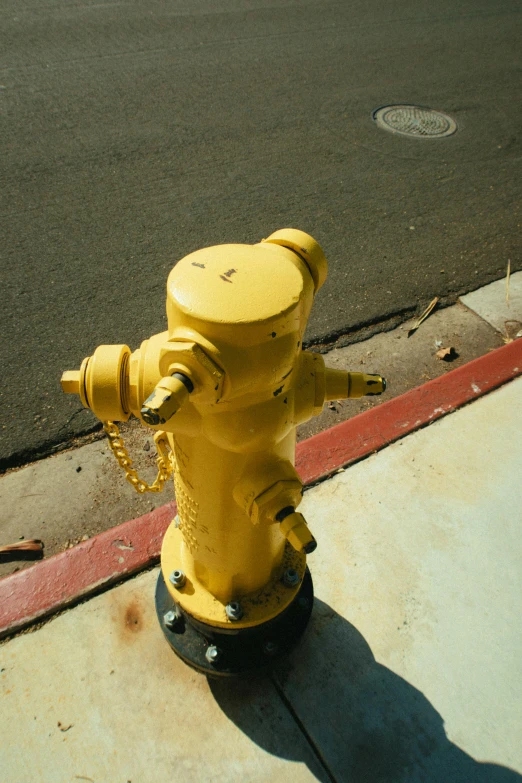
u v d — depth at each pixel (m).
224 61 6.66
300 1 8.68
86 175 4.58
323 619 2.03
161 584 1.96
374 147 5.30
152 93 5.85
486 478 2.50
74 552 2.13
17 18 7.17
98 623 1.97
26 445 2.61
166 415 0.94
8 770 1.65
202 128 5.35
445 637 2.00
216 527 1.48
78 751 1.70
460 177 4.96
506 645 1.98
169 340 1.04
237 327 0.99
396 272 3.83
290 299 1.05
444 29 8.23
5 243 3.84
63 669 1.86
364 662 1.93
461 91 6.50
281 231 1.34
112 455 2.59
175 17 7.67
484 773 1.70
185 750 1.71
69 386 1.23
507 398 2.87
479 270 3.90
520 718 1.81
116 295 3.49
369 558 2.21
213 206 4.34
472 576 2.17
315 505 2.37
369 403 2.92
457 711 1.82
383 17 8.45
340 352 3.23
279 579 1.82
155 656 1.90
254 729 1.76
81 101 5.59
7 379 2.92
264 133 5.36
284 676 1.88
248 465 1.31
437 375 3.11
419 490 2.45
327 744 1.74
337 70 6.73
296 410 1.28
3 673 1.84
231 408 1.15
